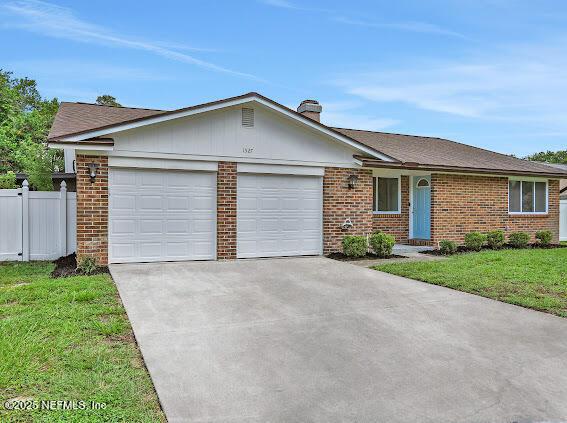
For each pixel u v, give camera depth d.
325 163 11.52
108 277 8.20
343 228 11.77
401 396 3.83
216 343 4.98
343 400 3.74
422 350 4.93
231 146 10.43
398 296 7.25
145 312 6.01
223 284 7.79
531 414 3.58
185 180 10.12
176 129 9.88
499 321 6.00
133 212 9.64
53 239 11.27
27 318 5.49
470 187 14.66
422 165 13.02
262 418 3.41
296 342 5.09
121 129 9.14
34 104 33.00
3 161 21.41
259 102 10.31
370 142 15.70
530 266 9.98
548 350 4.97
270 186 11.01
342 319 5.98
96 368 4.11
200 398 3.70
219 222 10.35
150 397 3.69
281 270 9.22
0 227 10.85
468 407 3.66
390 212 14.66
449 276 8.70
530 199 16.27
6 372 3.86
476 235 13.45
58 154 20.03
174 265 9.48
